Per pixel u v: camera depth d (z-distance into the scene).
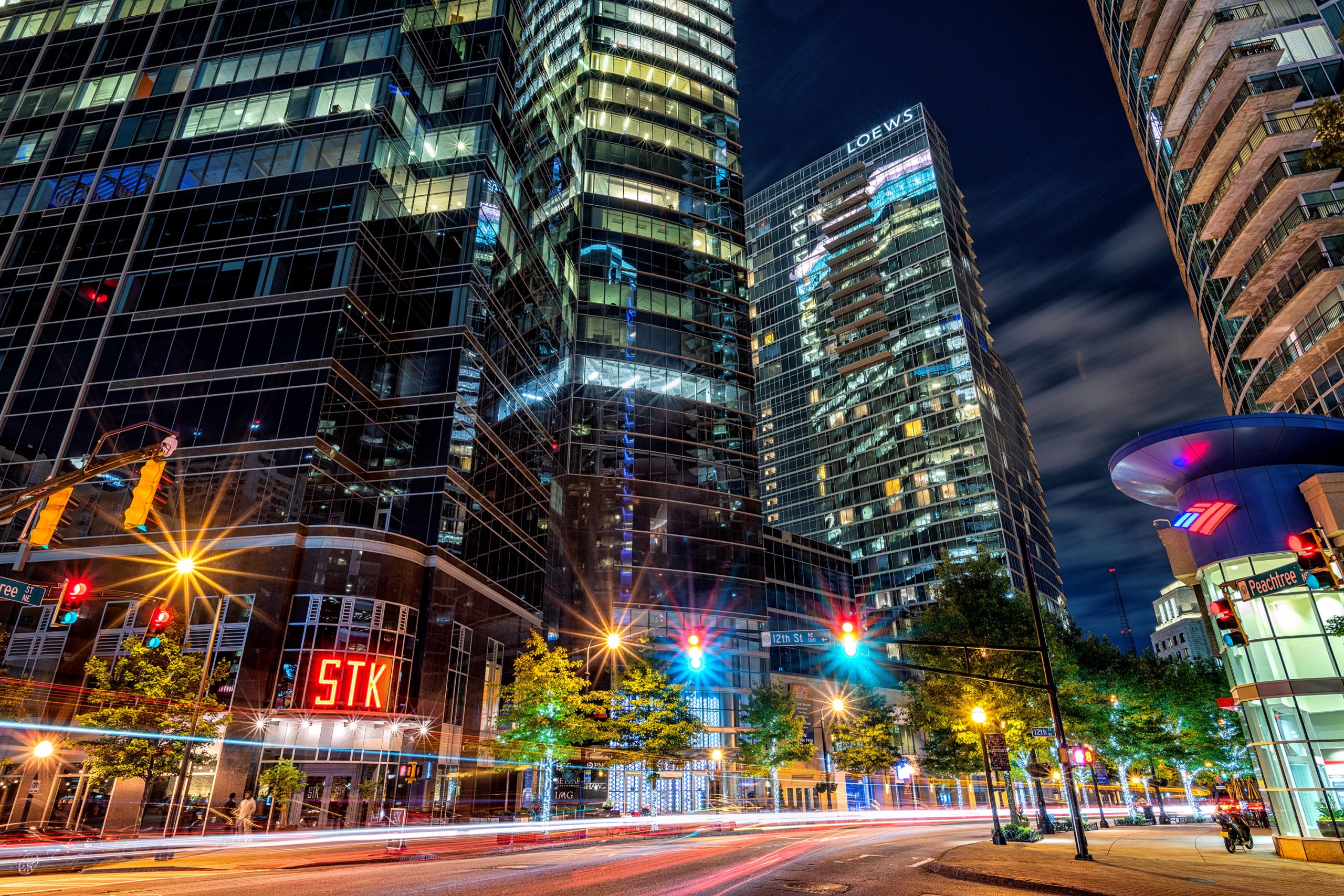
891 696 86.31
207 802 34.81
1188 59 58.97
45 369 47.97
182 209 52.12
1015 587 106.69
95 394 46.41
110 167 55.28
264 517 40.97
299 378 44.41
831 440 137.62
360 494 45.28
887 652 110.31
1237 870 18.73
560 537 67.44
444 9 62.75
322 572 39.97
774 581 82.75
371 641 39.56
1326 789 23.67
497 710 49.81
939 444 122.19
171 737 27.97
